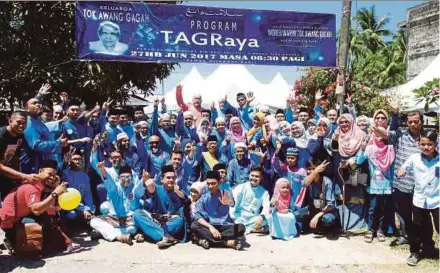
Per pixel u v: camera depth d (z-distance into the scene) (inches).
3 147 203.5
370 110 346.9
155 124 305.7
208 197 226.4
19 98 424.5
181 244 228.5
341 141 247.6
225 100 363.6
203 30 296.8
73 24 404.5
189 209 237.6
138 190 234.4
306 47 311.6
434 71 448.8
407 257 212.7
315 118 338.6
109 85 422.3
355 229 248.8
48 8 394.3
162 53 292.7
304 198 247.3
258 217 248.1
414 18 773.9
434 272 193.8
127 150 270.8
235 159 276.2
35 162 223.8
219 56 300.5
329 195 242.8
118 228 234.1
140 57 289.9
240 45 302.5
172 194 233.6
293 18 308.0
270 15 304.5
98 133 289.4
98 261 201.2
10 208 196.5
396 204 217.8
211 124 327.6
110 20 284.5
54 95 415.8
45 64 392.5
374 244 231.6
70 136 257.1
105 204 240.5
